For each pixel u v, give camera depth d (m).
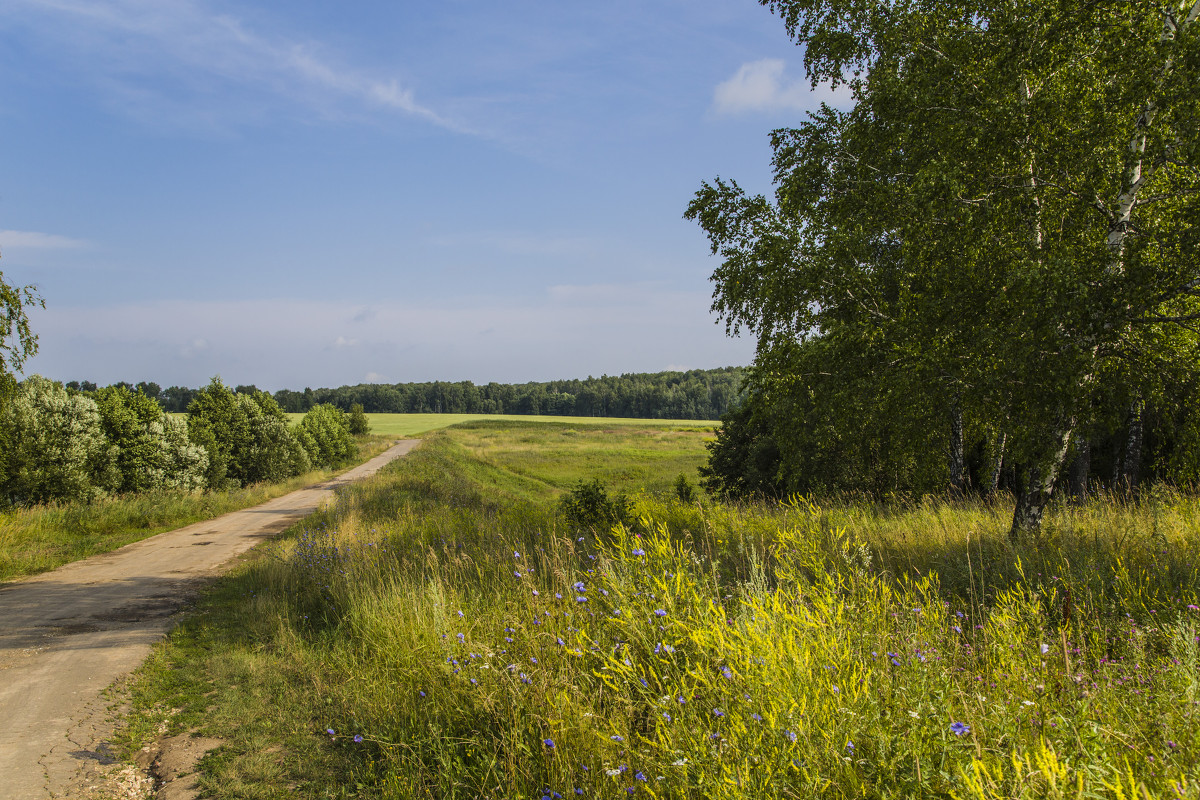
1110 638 3.81
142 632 7.41
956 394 8.21
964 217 8.05
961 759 2.30
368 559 8.59
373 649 5.62
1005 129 7.68
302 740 4.16
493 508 19.17
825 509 11.06
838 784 2.35
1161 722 2.53
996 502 11.22
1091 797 1.95
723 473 22.89
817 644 3.36
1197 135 6.62
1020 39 7.74
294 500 29.27
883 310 9.86
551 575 6.00
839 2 10.43
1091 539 6.51
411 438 95.00
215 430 36.28
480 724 3.75
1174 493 9.30
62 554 13.54
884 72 9.81
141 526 18.91
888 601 4.34
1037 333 6.80
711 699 3.05
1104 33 7.31
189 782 3.65
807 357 9.91
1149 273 6.51
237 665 5.90
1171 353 7.30
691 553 4.94
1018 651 3.50
